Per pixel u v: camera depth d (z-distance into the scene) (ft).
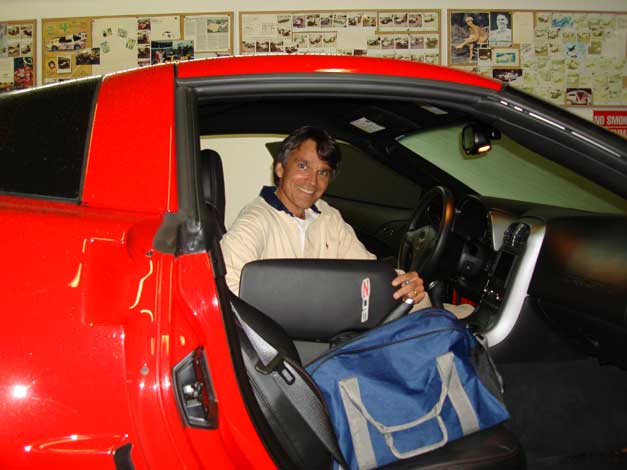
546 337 6.15
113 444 2.56
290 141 5.41
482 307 6.44
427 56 11.35
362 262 3.66
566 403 5.97
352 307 3.59
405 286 3.86
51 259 2.70
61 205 3.03
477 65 11.39
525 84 11.43
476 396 3.76
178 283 2.85
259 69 3.47
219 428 2.87
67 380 2.57
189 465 2.67
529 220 6.04
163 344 2.70
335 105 6.33
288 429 3.27
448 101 3.75
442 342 3.74
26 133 3.30
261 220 5.24
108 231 2.80
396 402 3.54
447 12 11.27
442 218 6.03
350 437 3.43
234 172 11.39
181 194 3.06
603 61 11.43
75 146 3.19
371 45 11.33
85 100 3.34
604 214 5.65
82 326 2.63
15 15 11.28
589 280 5.10
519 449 3.78
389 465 3.56
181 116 3.26
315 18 11.26
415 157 7.57
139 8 11.27
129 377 2.63
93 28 11.28
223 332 2.90
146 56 11.34
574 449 5.73
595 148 3.87
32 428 2.50
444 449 3.68
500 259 6.35
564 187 7.25
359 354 3.61
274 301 3.50
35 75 11.37
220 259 3.06
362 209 9.02
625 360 5.42
